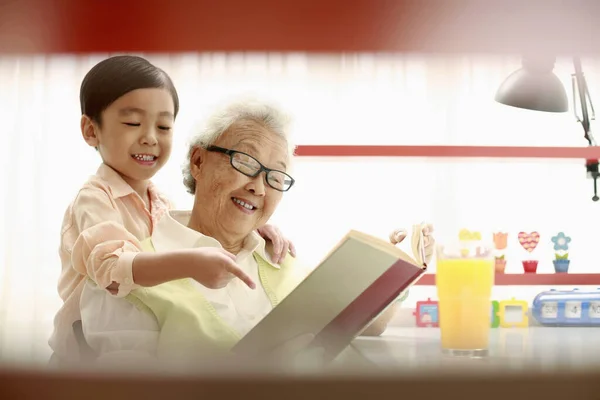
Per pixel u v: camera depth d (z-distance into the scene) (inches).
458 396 7.6
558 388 7.8
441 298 32.9
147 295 37.3
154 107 45.8
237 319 40.1
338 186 98.4
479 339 32.2
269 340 30.5
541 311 61.2
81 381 6.9
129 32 6.2
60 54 6.4
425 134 96.0
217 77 90.3
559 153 82.6
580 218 97.0
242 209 42.8
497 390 7.8
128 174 47.1
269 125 42.6
